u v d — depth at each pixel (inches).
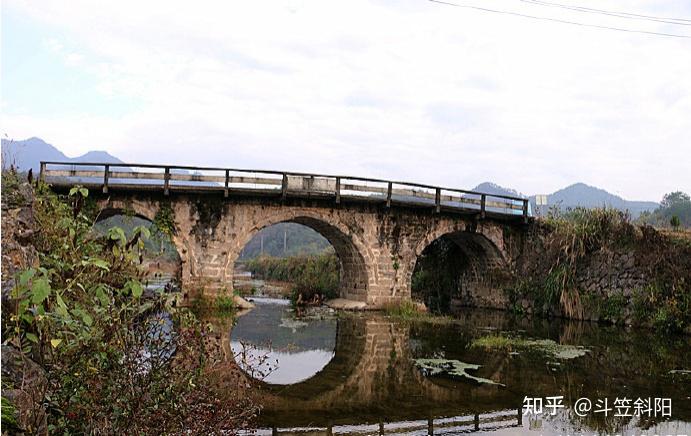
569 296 812.0
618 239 789.2
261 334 598.9
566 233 842.8
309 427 300.7
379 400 358.9
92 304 205.9
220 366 295.1
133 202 738.8
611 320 759.7
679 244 717.9
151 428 179.6
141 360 200.1
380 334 632.4
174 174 741.9
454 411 338.0
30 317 165.3
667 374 452.4
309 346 543.5
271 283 1407.5
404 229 869.8
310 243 2618.1
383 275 856.9
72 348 186.7
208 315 725.3
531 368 464.8
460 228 904.3
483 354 522.9
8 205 284.0
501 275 953.5
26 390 164.6
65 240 267.0
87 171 720.3
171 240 754.2
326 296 979.3
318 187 802.2
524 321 782.5
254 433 286.0
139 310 207.5
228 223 776.3
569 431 306.2
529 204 947.3
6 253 243.4
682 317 674.2
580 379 428.5
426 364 472.7
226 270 775.7
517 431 303.4
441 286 1071.6
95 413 177.3
